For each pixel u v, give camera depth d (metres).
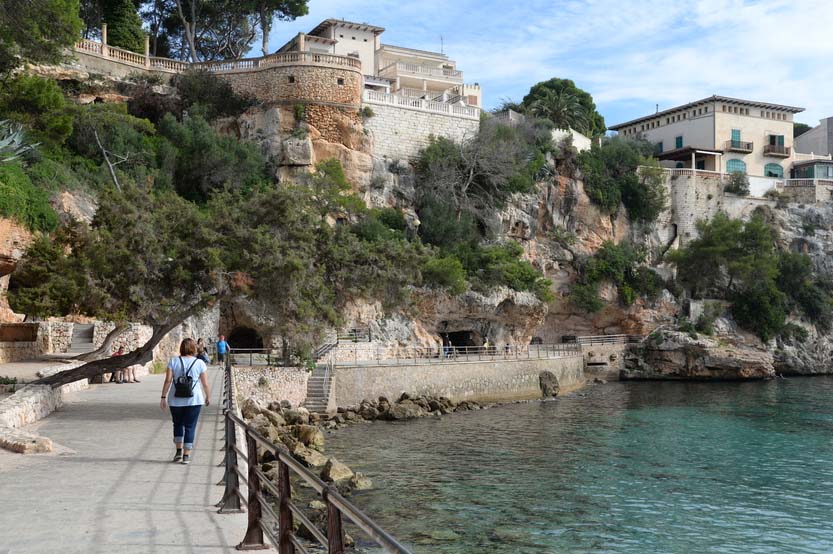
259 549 8.99
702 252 82.19
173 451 16.39
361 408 44.50
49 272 36.47
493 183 71.62
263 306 28.23
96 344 42.09
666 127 101.88
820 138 109.94
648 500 26.08
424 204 67.75
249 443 9.24
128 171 54.22
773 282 84.00
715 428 42.22
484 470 30.12
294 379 42.62
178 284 25.94
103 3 66.69
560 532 22.12
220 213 27.62
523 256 73.94
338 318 28.58
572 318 80.69
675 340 76.06
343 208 58.47
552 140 80.44
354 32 90.94
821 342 84.50
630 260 81.31
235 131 63.78
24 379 28.09
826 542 21.88
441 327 64.44
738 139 97.81
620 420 45.09
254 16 79.12
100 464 14.70
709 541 21.78
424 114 71.25
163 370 41.72
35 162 44.81
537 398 57.16
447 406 48.66
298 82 63.50
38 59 41.31
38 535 9.51
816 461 33.09
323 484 5.79
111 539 9.36
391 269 30.61
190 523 10.23
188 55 78.25
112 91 60.53
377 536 4.55
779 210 93.31
